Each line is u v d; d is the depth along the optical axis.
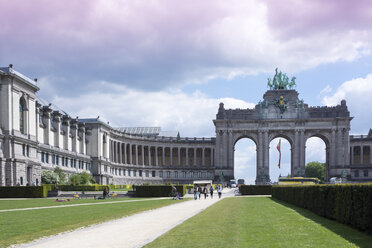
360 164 179.25
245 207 52.97
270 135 176.25
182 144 190.00
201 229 29.52
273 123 175.38
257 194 104.38
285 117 175.38
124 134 174.25
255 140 178.38
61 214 42.34
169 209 50.28
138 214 43.09
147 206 55.72
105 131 156.25
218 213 42.91
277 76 182.38
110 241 25.39
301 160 171.25
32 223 34.16
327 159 176.75
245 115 178.75
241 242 23.95
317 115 173.38
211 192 85.19
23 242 25.20
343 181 156.25
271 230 28.84
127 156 182.50
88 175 120.38
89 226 32.41
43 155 113.75
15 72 97.44
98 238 26.53
